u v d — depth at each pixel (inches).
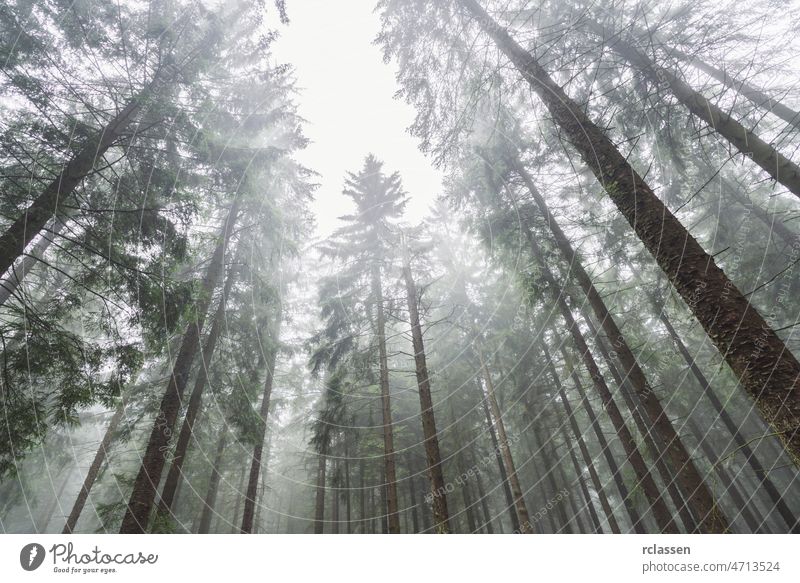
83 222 206.4
